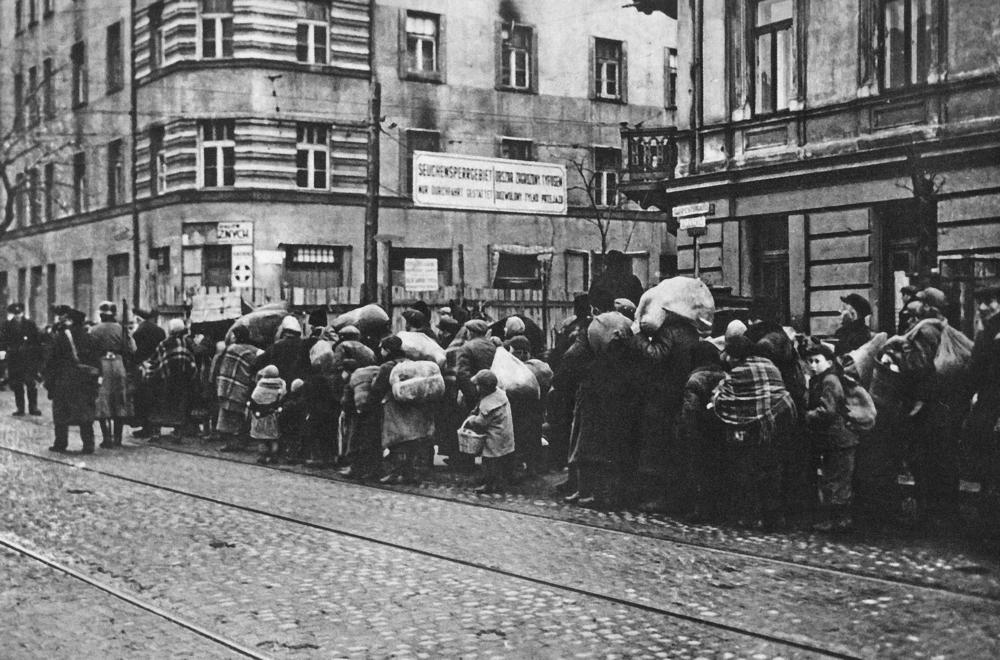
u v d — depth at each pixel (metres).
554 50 38.44
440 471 14.98
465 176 21.12
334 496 12.80
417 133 36.09
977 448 9.63
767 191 20.66
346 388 14.32
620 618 7.44
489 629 7.18
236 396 17.38
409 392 13.54
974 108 17.33
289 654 6.67
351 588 8.33
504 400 13.16
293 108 34.03
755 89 21.19
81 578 8.70
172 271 34.44
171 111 34.47
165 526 10.88
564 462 13.68
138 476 14.41
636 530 10.59
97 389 17.17
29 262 45.69
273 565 9.13
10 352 23.77
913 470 10.98
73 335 17.03
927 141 17.69
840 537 10.13
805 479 10.86
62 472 14.80
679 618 7.41
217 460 16.33
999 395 9.52
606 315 12.13
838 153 19.16
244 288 32.50
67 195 42.53
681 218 18.83
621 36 39.81
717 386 10.91
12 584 8.54
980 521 10.15
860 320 11.77
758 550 9.59
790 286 20.31
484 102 37.22
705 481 11.02
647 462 11.60
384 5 35.56
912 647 6.68
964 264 14.36
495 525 10.91
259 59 33.53
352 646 6.83
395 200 35.41
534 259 37.81
